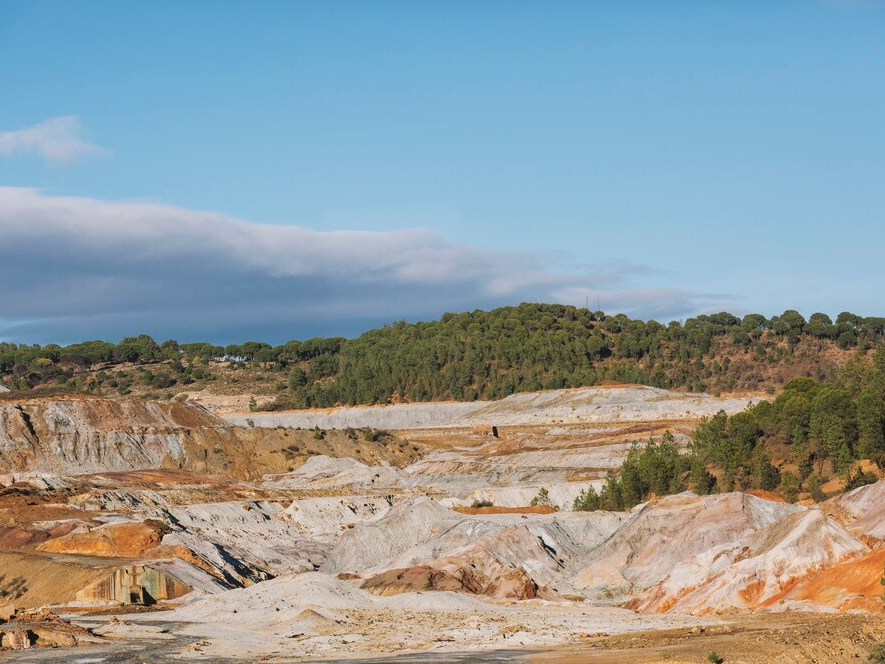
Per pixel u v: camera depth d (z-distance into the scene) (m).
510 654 82.00
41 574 127.50
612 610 108.56
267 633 97.81
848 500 129.00
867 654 71.69
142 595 121.81
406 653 84.81
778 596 102.56
